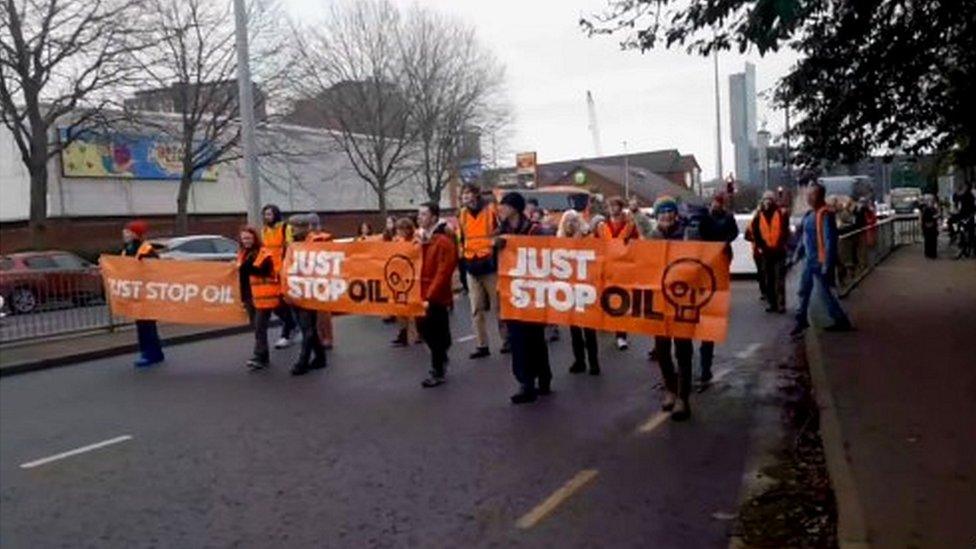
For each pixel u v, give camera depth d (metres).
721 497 5.61
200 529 5.45
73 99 28.31
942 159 13.91
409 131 43.34
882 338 10.24
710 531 5.04
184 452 7.27
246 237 11.47
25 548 5.28
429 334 9.47
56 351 13.28
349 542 5.11
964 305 13.06
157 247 22.95
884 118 11.89
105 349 13.45
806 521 5.06
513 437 7.23
